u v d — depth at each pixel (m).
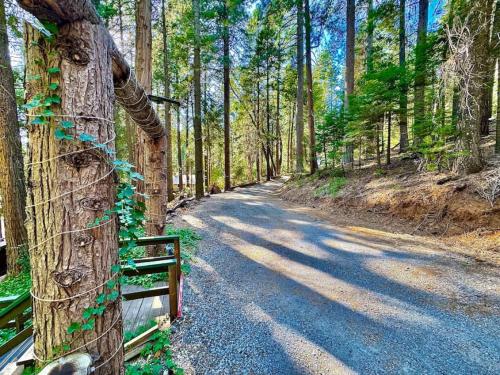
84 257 1.37
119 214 1.60
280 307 3.25
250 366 2.33
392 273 4.00
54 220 1.33
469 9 5.51
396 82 8.01
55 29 1.25
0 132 4.64
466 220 5.10
